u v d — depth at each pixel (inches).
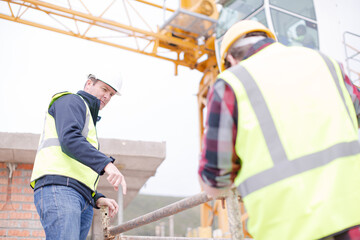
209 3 650.8
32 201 202.7
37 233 197.3
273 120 43.9
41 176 86.0
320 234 38.7
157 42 755.4
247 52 52.2
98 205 102.8
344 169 41.6
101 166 79.7
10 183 203.2
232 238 55.3
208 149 46.5
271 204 41.3
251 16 576.1
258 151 43.4
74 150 81.7
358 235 38.9
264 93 45.4
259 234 41.9
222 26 610.2
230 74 47.4
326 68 49.0
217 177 48.2
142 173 218.7
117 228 100.8
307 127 43.7
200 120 791.7
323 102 45.3
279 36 553.9
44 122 94.9
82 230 95.9
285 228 40.3
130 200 259.6
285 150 42.6
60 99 91.0
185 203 71.1
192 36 705.0
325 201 39.7
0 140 188.5
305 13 582.2
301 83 46.4
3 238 193.2
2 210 197.5
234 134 45.7
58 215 81.9
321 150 42.6
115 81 108.3
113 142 201.8
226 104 45.8
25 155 198.1
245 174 44.0
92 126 93.2
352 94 53.0
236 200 56.3
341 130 43.9
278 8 564.4
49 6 735.7
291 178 41.3
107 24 760.3
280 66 47.8
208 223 687.7
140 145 204.1
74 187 86.4
